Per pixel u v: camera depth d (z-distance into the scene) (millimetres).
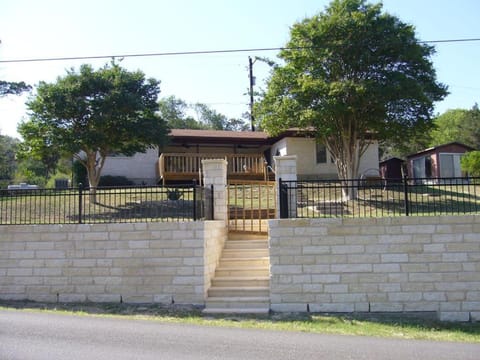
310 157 22672
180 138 23328
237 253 10125
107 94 14961
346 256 8172
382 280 8094
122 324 6801
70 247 8812
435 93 15531
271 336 6293
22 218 12438
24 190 9352
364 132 16375
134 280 8609
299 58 15195
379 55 14711
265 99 16422
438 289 7992
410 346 5953
